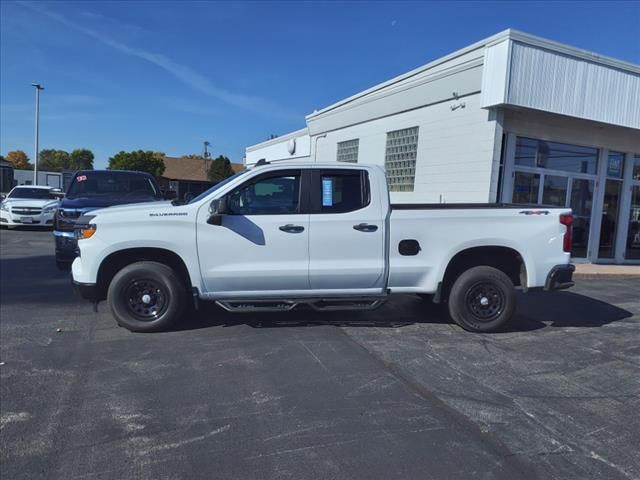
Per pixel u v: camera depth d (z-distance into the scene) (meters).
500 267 6.63
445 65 13.05
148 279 5.91
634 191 14.36
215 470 3.17
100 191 11.01
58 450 3.39
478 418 3.92
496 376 4.82
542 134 12.31
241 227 5.88
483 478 3.11
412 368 4.97
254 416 3.90
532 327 6.70
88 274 5.86
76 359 5.09
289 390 4.39
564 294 9.31
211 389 4.39
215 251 5.88
